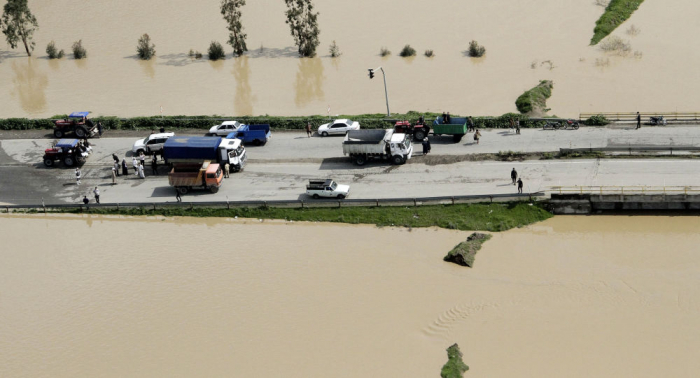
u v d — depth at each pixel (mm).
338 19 116750
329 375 43938
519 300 49219
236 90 93938
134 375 45125
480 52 97875
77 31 120875
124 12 128625
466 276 52375
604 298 48781
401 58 100125
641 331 45562
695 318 46312
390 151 69625
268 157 74000
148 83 98312
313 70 98875
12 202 67688
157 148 74375
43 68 106312
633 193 58750
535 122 75312
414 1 121875
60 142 73938
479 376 42906
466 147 72062
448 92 87750
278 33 113875
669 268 51656
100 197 67625
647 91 83062
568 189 61125
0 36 120375
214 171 66188
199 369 45250
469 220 59594
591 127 73875
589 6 112062
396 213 61250
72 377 45312
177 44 112688
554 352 44375
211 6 128750
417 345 46031
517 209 60094
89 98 93812
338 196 63844
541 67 92500
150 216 64375
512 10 113812
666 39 97312
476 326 47094
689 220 57875
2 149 78875
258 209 63562
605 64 91562
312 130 80125
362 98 88562
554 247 55406
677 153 66000
